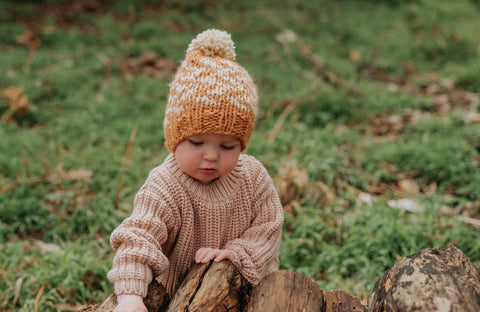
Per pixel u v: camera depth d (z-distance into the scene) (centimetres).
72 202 372
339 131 493
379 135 503
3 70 576
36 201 374
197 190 210
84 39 693
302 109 529
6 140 448
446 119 514
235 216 217
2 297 282
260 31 757
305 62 657
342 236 347
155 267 190
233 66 194
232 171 216
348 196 388
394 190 408
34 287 292
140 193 206
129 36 702
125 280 183
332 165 424
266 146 451
